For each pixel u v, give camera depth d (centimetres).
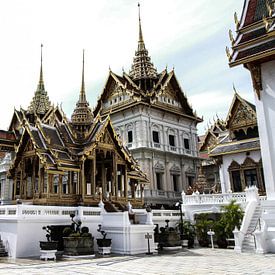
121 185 3058
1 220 1981
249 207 2509
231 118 3891
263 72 2298
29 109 5356
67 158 2403
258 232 2088
